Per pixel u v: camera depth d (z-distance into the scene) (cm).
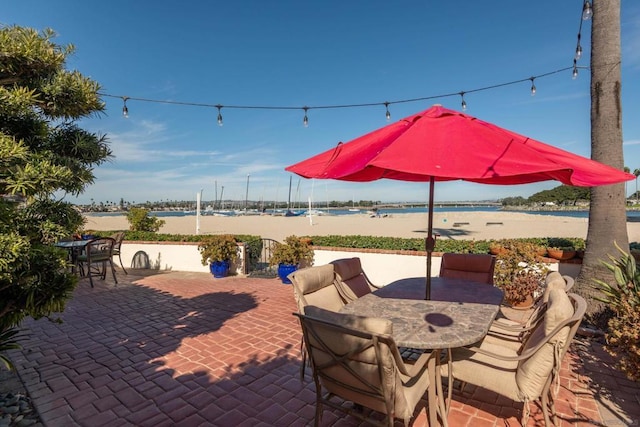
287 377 309
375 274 663
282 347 375
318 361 201
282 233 1670
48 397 281
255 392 286
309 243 753
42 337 413
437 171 154
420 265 622
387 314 252
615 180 181
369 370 174
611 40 412
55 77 238
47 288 239
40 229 232
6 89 224
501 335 281
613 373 310
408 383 205
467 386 288
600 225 425
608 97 414
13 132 233
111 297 596
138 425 244
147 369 328
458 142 181
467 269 397
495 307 267
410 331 218
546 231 1524
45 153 235
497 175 152
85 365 338
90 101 254
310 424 244
